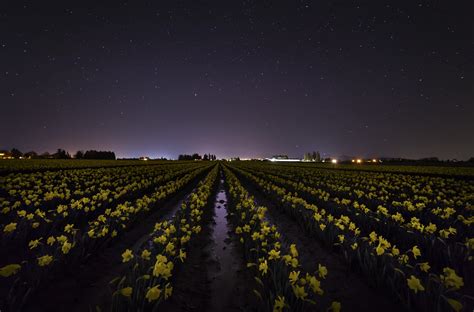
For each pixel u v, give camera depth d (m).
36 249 4.74
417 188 14.66
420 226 5.07
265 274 3.74
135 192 11.68
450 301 2.46
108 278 4.21
